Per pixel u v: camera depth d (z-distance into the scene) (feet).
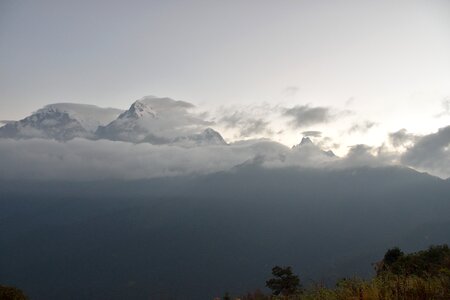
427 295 31.35
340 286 34.60
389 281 33.99
